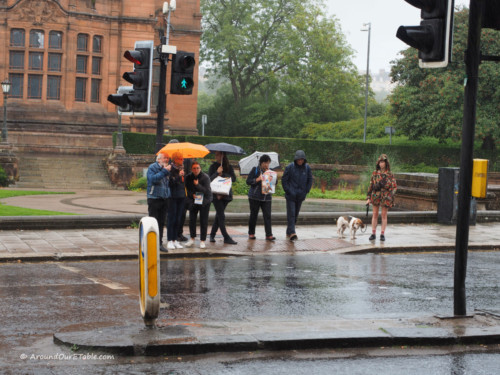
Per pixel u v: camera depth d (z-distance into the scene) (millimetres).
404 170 43375
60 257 11508
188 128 47469
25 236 13734
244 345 6191
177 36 46875
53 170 34969
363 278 10461
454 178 18031
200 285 9555
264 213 14250
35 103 39688
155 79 45469
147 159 38031
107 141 41062
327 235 15406
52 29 39688
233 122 68000
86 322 7254
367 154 43219
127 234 14422
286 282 9938
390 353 6281
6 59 39094
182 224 13422
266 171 14117
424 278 10594
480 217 19047
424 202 22438
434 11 6832
